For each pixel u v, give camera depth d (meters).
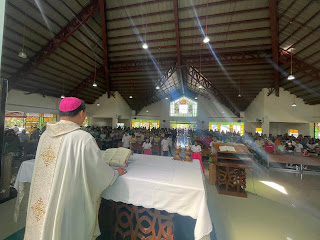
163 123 18.14
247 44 7.48
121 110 14.25
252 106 13.23
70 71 8.64
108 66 9.70
